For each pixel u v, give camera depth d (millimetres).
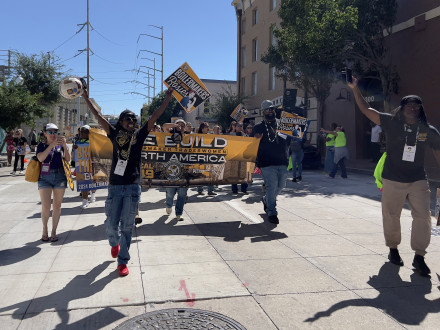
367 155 18766
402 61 15320
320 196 9242
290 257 4809
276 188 6488
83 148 7715
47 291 3793
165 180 6711
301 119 7125
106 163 6793
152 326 3131
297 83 18578
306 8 14828
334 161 12859
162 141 6707
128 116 4230
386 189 4438
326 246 5273
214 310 3430
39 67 27875
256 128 6508
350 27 13695
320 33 13922
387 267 4473
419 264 4227
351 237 5711
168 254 4906
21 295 3703
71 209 7719
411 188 4309
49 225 6406
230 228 6215
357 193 9664
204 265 4516
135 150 4289
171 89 4500
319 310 3438
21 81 21938
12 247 5211
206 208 7820
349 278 4148
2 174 14898
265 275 4219
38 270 4363
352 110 18797
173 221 6688
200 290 3822
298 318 3297
